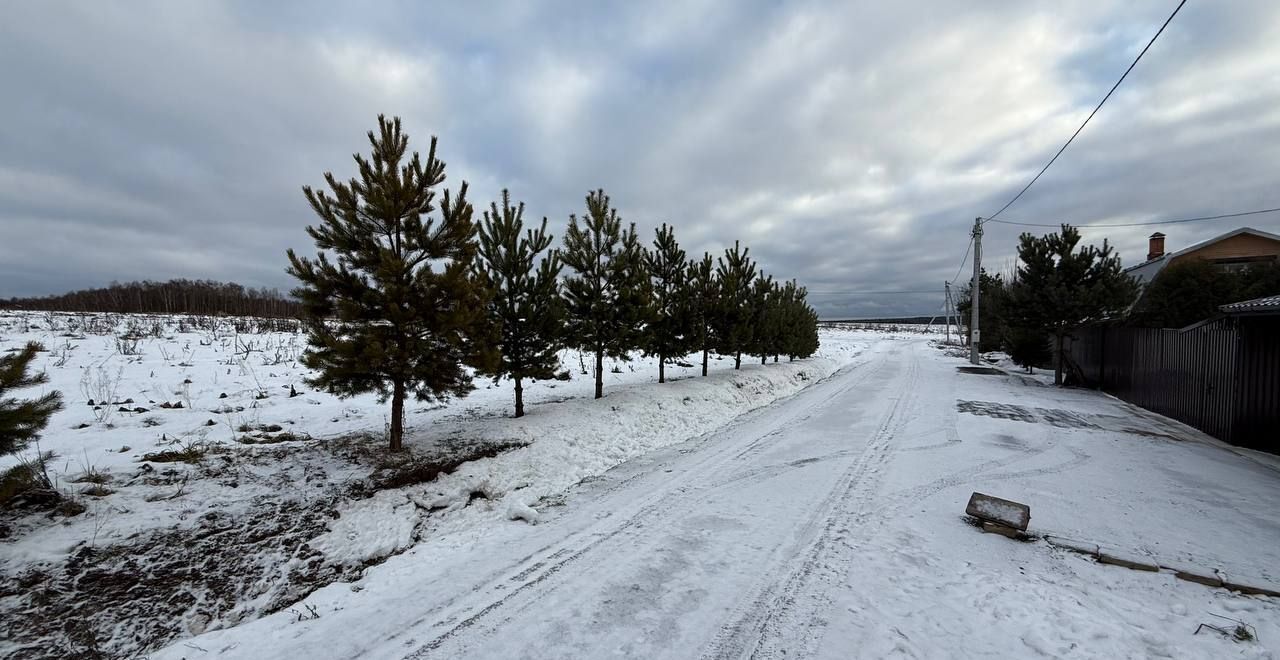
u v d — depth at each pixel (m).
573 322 10.34
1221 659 2.99
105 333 17.39
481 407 10.37
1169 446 8.40
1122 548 4.52
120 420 7.80
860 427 10.25
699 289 15.43
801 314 27.62
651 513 5.83
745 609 3.76
